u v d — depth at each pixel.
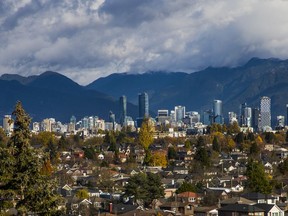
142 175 138.50
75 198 134.12
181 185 152.62
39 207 32.00
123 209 121.38
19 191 31.88
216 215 118.00
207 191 147.25
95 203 134.12
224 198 137.62
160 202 134.50
